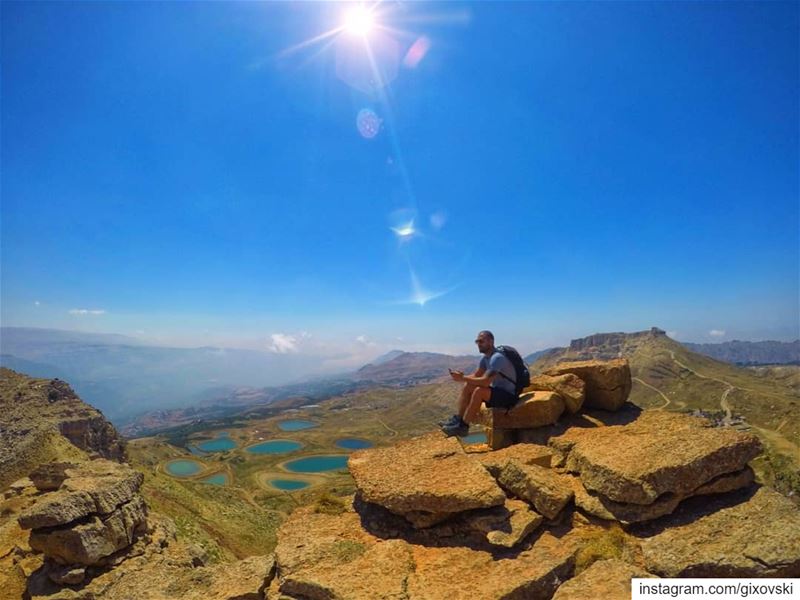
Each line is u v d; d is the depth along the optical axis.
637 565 8.08
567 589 7.32
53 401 112.94
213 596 9.15
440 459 11.43
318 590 8.19
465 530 9.50
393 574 8.33
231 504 115.94
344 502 11.92
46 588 16.62
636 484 8.89
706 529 8.30
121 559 18.31
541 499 9.57
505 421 13.20
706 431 10.31
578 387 13.45
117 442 115.81
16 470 81.44
